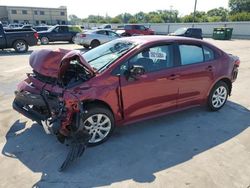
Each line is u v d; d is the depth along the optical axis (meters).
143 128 4.92
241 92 7.34
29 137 4.50
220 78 5.56
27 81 4.65
